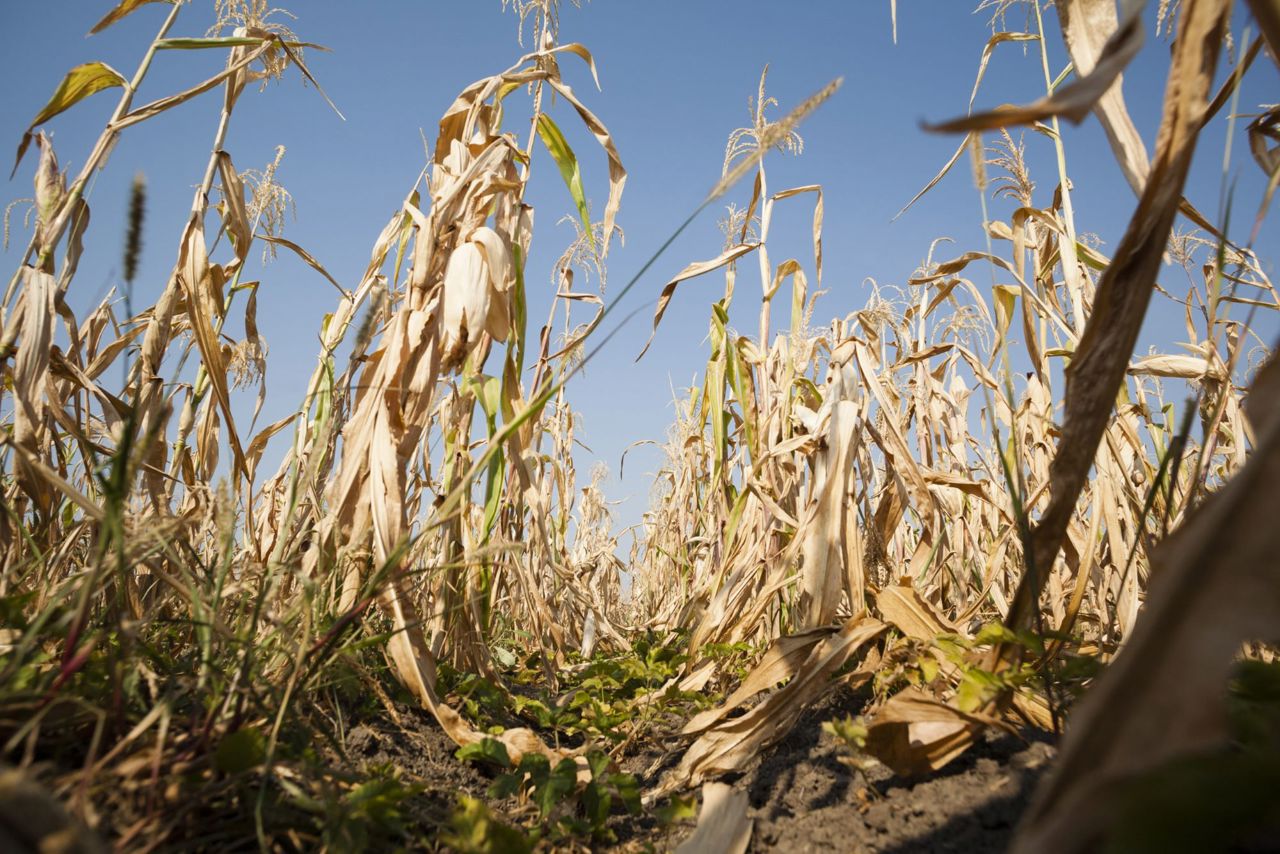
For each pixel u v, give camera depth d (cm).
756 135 412
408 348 267
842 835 182
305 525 260
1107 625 329
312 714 203
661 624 626
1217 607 74
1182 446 134
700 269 405
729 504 442
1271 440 75
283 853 137
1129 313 137
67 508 287
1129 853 68
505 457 308
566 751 265
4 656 163
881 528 367
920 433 437
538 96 351
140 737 140
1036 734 201
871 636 246
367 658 277
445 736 253
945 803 181
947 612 376
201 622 155
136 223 113
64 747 137
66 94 266
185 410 325
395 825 151
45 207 254
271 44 305
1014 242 278
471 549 303
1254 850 86
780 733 247
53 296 243
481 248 283
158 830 122
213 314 312
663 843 207
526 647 477
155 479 273
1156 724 75
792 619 361
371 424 263
